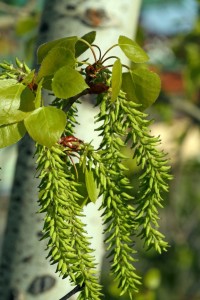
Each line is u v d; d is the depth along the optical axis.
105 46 0.82
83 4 0.82
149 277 1.87
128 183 0.50
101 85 0.52
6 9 1.65
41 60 0.52
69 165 0.51
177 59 2.10
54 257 0.47
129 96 0.52
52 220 0.47
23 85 0.49
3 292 0.83
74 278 0.47
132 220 0.50
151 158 0.51
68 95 0.49
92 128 0.77
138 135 0.51
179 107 2.01
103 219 0.50
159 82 0.52
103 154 0.51
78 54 0.55
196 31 2.08
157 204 0.51
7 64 0.51
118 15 0.83
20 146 0.80
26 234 0.81
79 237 0.48
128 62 0.84
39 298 0.82
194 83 2.05
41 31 0.83
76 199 0.48
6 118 0.47
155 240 0.51
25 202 0.81
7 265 0.82
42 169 0.48
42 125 0.47
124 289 0.50
